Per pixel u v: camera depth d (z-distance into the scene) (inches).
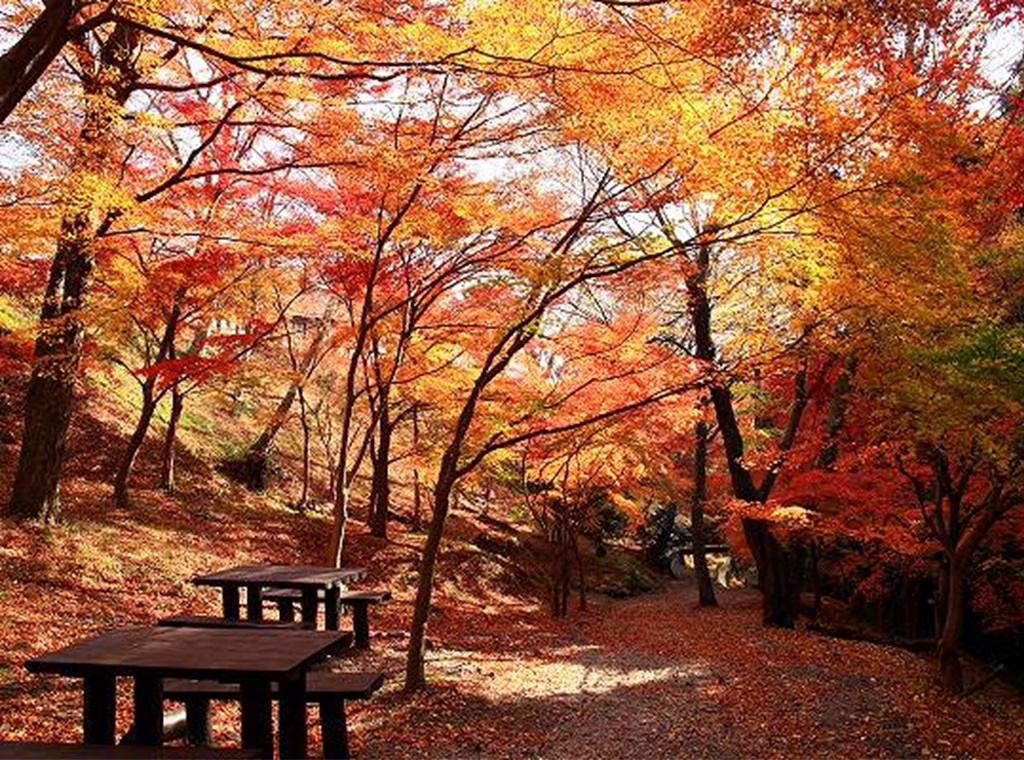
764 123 281.6
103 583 490.3
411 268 536.7
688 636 671.1
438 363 637.3
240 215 489.1
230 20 279.1
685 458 1114.1
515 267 401.1
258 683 199.0
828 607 932.6
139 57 380.2
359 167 339.3
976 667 686.5
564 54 260.5
